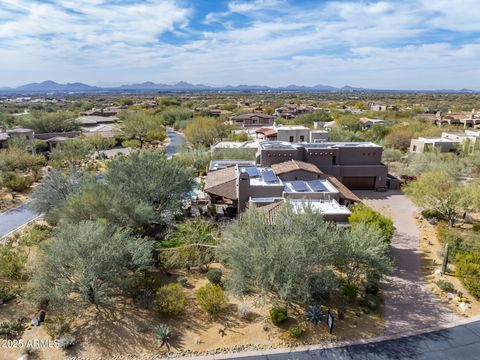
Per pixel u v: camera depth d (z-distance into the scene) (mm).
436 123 100188
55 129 84188
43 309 21094
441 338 19172
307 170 36500
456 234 29047
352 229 23438
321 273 20125
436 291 23359
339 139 62594
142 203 27250
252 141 64188
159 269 25656
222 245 22859
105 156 67500
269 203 30984
